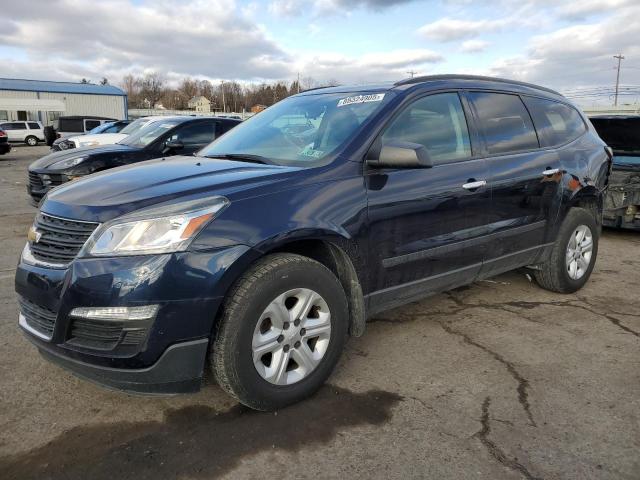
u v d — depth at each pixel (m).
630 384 3.26
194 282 2.54
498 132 4.17
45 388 3.16
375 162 3.20
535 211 4.38
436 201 3.53
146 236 2.54
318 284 2.95
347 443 2.65
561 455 2.55
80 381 3.24
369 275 3.26
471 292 5.01
